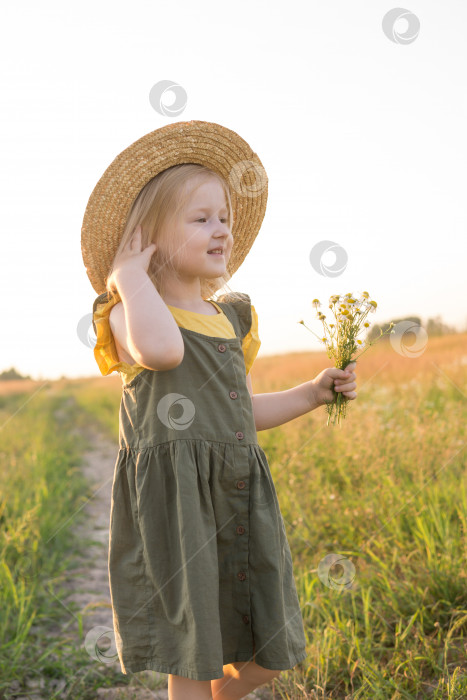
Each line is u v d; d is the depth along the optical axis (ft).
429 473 11.76
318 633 7.84
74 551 13.55
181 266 6.07
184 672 5.30
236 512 5.72
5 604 9.54
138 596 5.69
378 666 7.31
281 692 7.11
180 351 5.49
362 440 13.07
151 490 5.61
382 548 9.57
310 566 9.84
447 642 7.16
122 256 5.98
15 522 13.02
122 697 7.68
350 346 6.70
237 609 5.77
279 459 14.73
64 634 9.61
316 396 6.86
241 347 6.14
